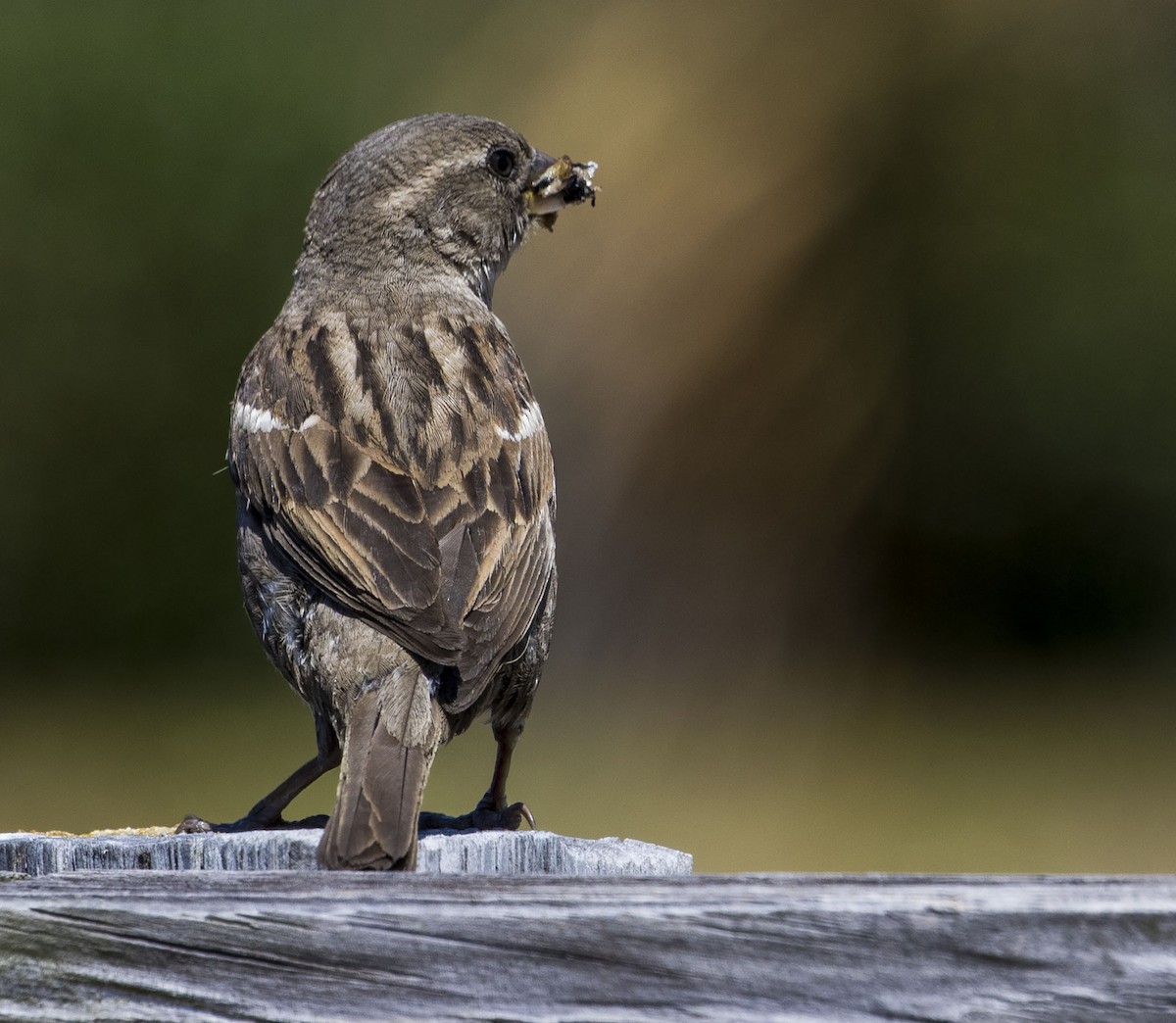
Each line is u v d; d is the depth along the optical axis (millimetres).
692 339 18281
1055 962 2912
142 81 20938
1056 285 19688
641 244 18281
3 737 15875
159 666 19781
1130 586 19844
